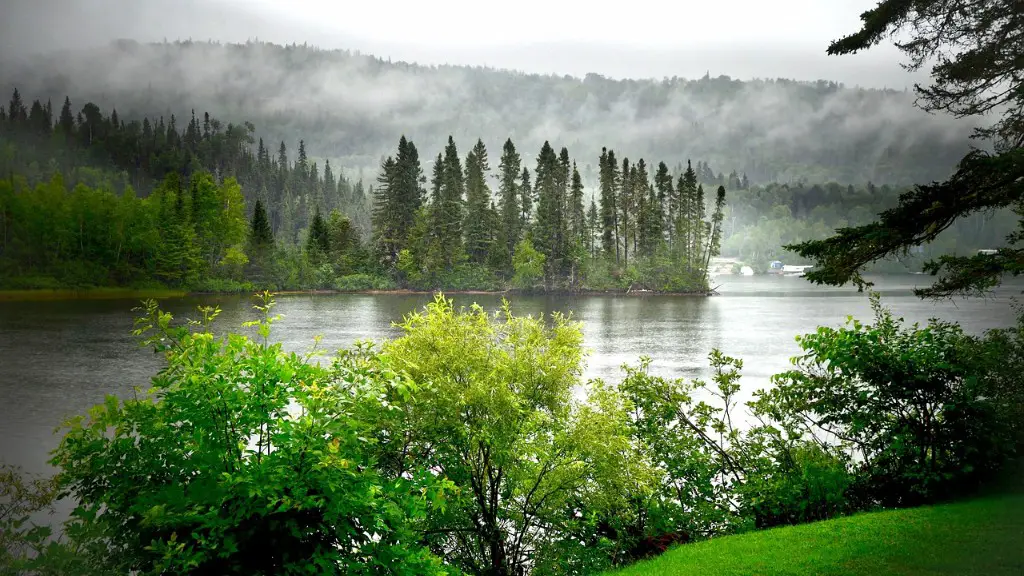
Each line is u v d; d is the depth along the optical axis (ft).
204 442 16.88
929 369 31.94
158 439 17.42
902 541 24.54
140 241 318.45
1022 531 24.13
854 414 34.40
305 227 644.69
